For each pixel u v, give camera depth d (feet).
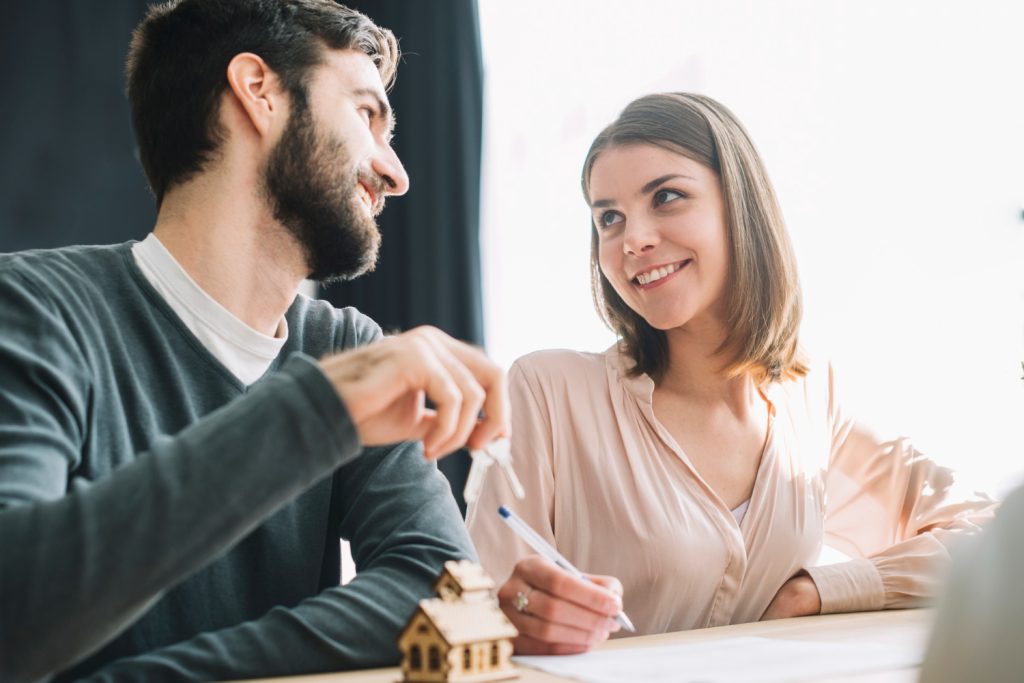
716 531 4.69
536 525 4.75
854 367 7.06
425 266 9.88
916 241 6.92
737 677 2.47
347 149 3.56
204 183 3.49
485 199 9.84
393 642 2.81
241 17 3.52
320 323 3.93
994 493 5.04
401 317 10.19
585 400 4.99
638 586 4.66
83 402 2.96
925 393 6.75
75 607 2.07
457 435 2.47
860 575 4.58
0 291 2.96
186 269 3.45
